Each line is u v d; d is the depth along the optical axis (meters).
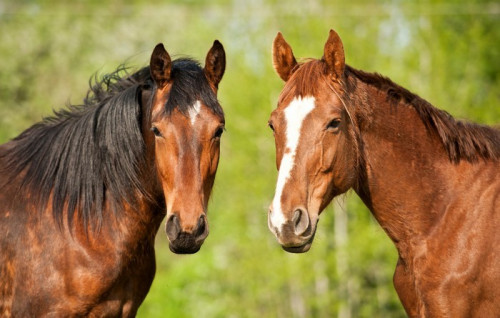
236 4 40.03
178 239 9.51
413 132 9.91
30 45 41.59
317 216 9.20
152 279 10.91
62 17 43.56
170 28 44.19
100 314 10.24
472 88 29.70
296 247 9.04
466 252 9.38
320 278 29.86
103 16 44.62
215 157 9.98
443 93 29.25
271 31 32.34
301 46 29.17
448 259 9.45
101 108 10.63
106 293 10.19
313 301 29.34
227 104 31.02
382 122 9.84
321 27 29.47
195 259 34.34
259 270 29.20
